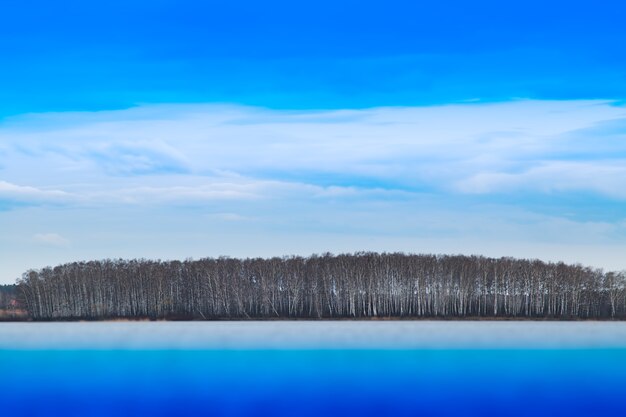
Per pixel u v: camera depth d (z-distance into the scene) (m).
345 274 133.50
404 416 47.97
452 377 59.50
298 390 55.16
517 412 48.81
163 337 88.00
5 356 72.19
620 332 95.62
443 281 134.00
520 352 73.25
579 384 57.03
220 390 55.38
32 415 49.19
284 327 105.12
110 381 58.84
